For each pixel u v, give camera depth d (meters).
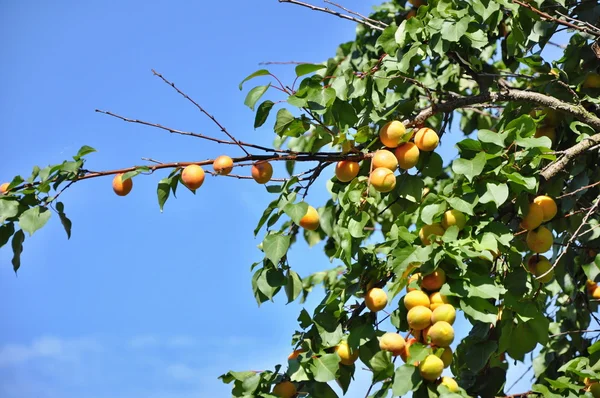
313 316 3.97
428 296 3.72
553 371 5.43
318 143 4.27
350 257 3.94
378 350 3.88
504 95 4.55
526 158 3.98
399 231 3.82
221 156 3.95
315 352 3.96
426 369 3.54
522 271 3.95
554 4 4.89
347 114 4.05
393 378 3.80
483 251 3.67
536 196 4.13
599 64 4.82
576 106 4.58
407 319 3.71
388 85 4.45
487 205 3.88
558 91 4.77
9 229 3.94
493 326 4.00
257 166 4.05
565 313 5.51
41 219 3.79
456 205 3.76
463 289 3.63
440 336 3.56
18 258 3.96
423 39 4.43
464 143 3.90
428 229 3.84
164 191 3.95
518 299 3.94
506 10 5.11
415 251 3.71
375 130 5.30
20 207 3.86
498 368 4.23
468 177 3.75
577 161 4.54
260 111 4.01
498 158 3.88
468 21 4.24
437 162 4.20
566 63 4.88
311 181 4.11
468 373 4.29
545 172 4.19
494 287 3.63
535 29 4.75
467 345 3.95
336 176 4.26
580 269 5.19
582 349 5.27
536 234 4.10
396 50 4.49
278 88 4.01
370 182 4.00
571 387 3.97
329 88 3.94
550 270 4.00
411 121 4.35
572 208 4.67
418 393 3.60
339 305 3.97
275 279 3.95
